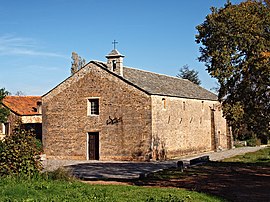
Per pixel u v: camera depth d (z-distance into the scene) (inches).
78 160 1502.2
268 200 613.6
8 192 537.0
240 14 756.0
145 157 1406.3
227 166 1155.3
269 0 786.2
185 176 931.3
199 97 1846.7
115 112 1470.2
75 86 1553.9
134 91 1438.2
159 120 1457.9
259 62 738.2
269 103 795.4
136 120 1429.6
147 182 842.2
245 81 772.0
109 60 1503.4
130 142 1435.8
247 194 666.2
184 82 2027.6
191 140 1748.3
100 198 547.2
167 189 685.3
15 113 1748.3
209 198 606.5
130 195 599.5
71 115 1552.7
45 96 1601.9
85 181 854.5
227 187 746.2
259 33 757.3
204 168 1103.6
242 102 802.2
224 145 2144.4
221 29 761.6
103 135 1487.5
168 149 1518.2
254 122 810.2
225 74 762.8
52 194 550.0
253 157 1509.6
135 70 1657.2
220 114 2113.7
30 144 709.9
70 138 1550.2
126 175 999.6
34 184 610.9
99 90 1504.7
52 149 1577.3
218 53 760.3
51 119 1587.1
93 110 1525.6
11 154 679.7
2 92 1487.5
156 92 1456.7
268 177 895.7
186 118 1702.8
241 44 756.0
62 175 735.1
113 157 1462.8
